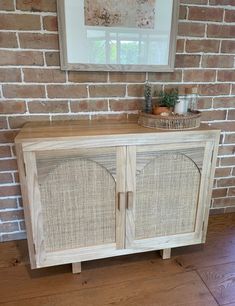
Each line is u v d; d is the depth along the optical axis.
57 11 1.28
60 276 1.36
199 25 1.47
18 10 1.25
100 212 1.27
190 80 1.57
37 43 1.32
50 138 1.09
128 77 1.48
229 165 1.84
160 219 1.37
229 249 1.58
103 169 1.20
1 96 1.37
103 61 1.40
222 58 1.58
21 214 1.59
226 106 1.69
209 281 1.34
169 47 1.45
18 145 1.07
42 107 1.43
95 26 1.34
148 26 1.39
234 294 1.26
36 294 1.25
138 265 1.45
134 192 1.27
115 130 1.24
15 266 1.42
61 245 1.27
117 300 1.22
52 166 1.13
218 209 1.94
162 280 1.34
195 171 1.34
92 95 1.47
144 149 1.21
